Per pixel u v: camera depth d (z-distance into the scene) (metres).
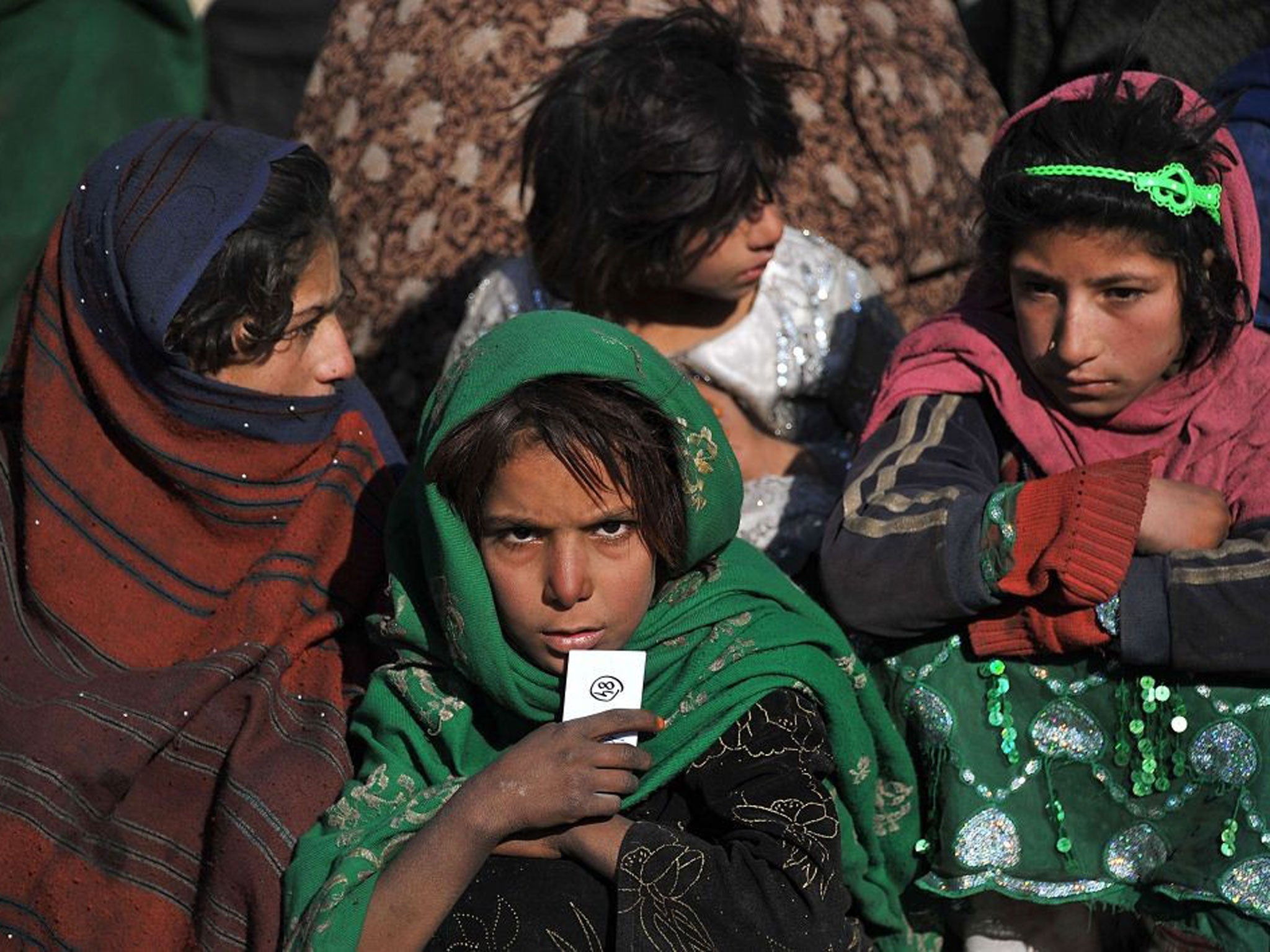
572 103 10.95
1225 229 8.65
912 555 8.55
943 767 8.90
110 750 8.96
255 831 8.71
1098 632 8.36
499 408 7.85
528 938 8.13
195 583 9.80
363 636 9.80
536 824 7.83
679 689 8.36
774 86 11.23
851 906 9.33
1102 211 8.14
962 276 14.47
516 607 8.05
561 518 7.83
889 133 13.76
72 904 8.87
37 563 9.66
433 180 13.73
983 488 8.91
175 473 9.66
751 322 11.37
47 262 9.91
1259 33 12.62
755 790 8.09
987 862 8.88
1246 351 8.84
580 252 10.90
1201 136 8.46
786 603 8.79
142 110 16.92
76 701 9.09
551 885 8.19
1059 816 8.82
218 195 9.44
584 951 8.11
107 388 9.65
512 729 8.65
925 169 13.97
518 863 8.27
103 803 8.95
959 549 8.44
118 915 8.85
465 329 12.26
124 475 9.82
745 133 10.56
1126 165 8.23
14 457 10.02
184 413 9.60
